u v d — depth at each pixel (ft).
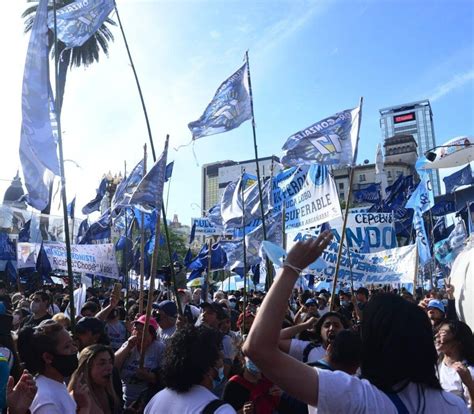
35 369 10.79
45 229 72.95
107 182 57.06
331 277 34.53
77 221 77.10
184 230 238.27
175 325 21.31
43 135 16.85
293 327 13.66
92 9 21.25
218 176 363.35
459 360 12.87
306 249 6.00
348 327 13.97
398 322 6.02
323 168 28.32
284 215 29.84
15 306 36.32
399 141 265.13
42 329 11.02
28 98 17.10
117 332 24.66
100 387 12.78
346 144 24.18
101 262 43.75
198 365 9.42
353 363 10.19
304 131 25.35
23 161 16.72
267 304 5.82
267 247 7.86
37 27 18.04
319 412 5.58
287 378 5.65
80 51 72.33
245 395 12.06
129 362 17.97
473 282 17.56
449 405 5.95
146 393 16.37
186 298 30.09
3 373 9.16
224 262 55.01
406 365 5.87
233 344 18.33
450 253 43.50
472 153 35.81
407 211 53.98
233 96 26.37
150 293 17.51
